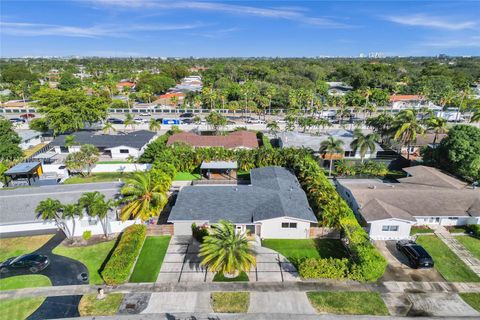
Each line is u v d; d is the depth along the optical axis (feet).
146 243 109.70
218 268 86.12
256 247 107.55
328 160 183.83
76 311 81.30
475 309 82.43
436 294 87.40
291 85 472.85
